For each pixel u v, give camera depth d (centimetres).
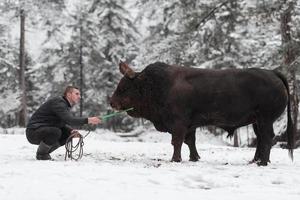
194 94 1108
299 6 2370
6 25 4000
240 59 3294
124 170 927
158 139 3797
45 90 5006
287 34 2481
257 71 1117
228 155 1370
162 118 1152
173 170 960
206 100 1109
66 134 1122
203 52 3048
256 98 1105
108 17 4703
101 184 788
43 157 1094
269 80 1106
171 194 727
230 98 1105
